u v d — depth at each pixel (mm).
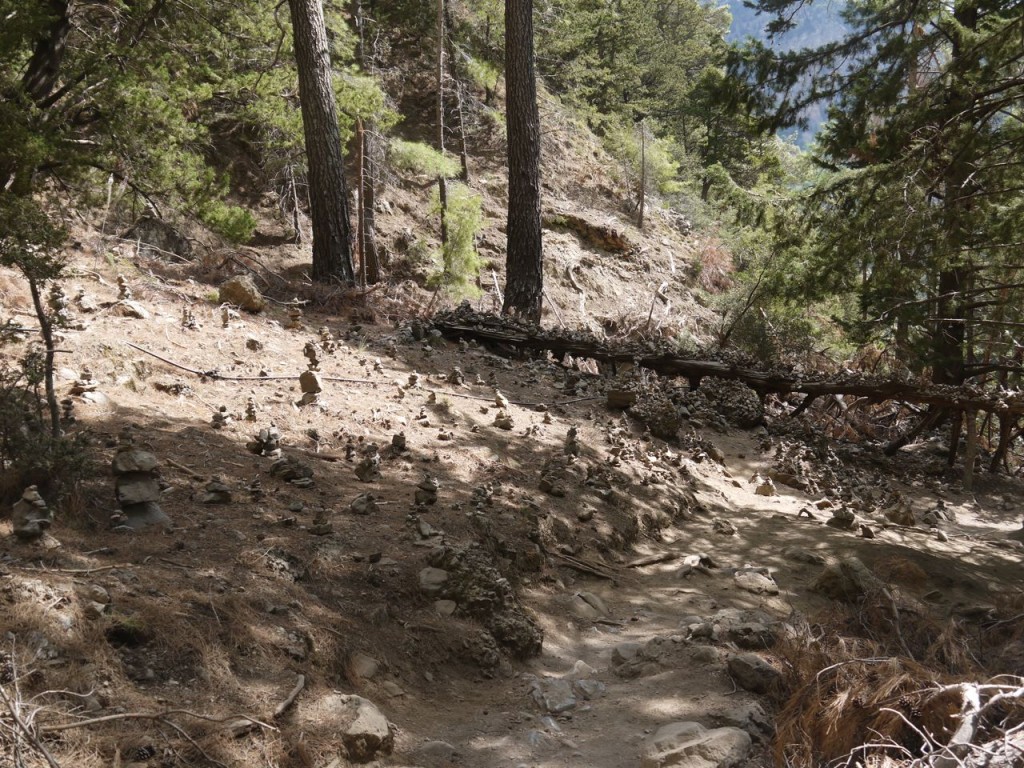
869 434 14930
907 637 5461
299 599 4480
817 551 7707
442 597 5051
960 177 12430
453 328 12477
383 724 3705
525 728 4164
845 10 15055
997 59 11914
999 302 13328
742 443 11211
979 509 10922
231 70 16328
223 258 13227
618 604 6160
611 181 29578
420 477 6848
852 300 17969
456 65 26844
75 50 12508
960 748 3416
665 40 43844
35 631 3385
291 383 8414
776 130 14773
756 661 4625
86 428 5992
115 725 3143
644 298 24062
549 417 9297
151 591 4023
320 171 13953
